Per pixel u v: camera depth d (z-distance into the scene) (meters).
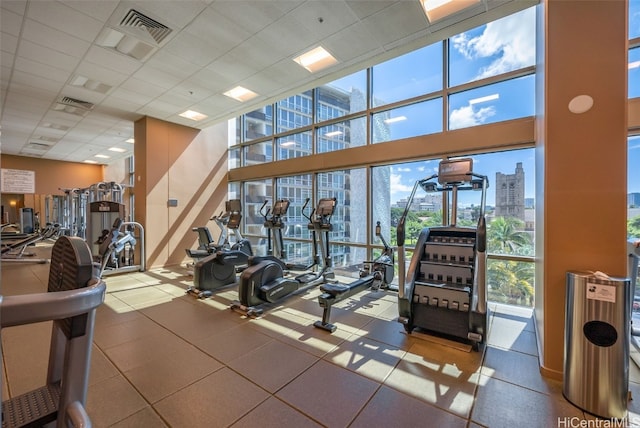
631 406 2.06
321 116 6.23
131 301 4.35
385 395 2.21
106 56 4.20
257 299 3.96
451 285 3.13
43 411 1.12
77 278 1.00
